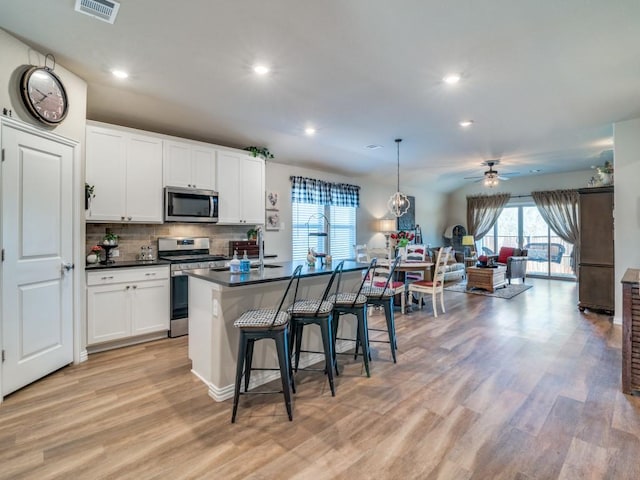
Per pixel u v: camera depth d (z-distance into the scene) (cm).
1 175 234
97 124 347
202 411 229
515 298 603
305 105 365
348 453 186
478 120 414
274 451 188
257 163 493
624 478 167
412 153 594
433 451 187
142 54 261
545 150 577
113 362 311
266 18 215
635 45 246
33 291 263
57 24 223
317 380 278
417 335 395
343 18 214
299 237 627
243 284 231
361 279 360
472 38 237
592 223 487
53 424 212
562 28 225
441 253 480
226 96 341
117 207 359
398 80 304
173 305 380
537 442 195
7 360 243
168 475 169
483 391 257
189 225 454
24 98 247
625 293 252
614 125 427
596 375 284
